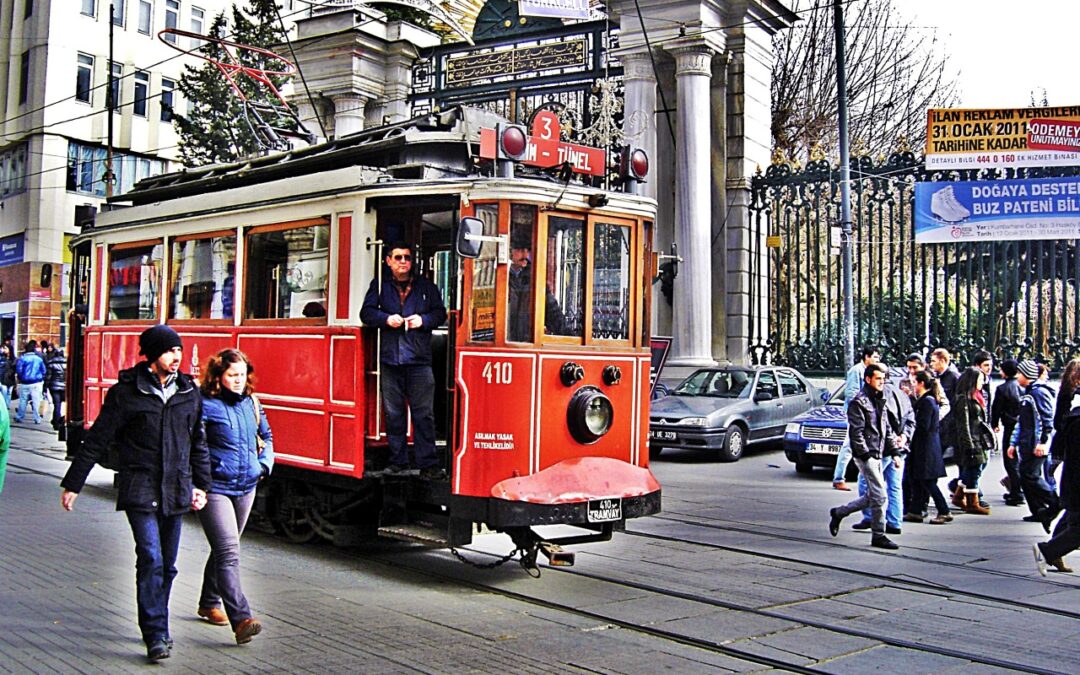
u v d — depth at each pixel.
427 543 8.19
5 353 27.88
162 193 12.37
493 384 7.98
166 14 39.84
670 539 10.31
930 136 18.62
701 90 20.25
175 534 6.14
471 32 26.30
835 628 6.99
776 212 20.69
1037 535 10.79
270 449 6.93
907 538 10.59
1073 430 8.51
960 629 7.05
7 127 37.91
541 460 8.05
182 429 6.07
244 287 10.12
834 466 15.45
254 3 31.09
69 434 13.22
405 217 9.05
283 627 6.79
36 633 6.46
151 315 11.50
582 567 8.95
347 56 24.55
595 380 8.44
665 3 20.30
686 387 18.66
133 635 6.53
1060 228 17.75
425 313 8.55
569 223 8.38
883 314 20.16
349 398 8.78
